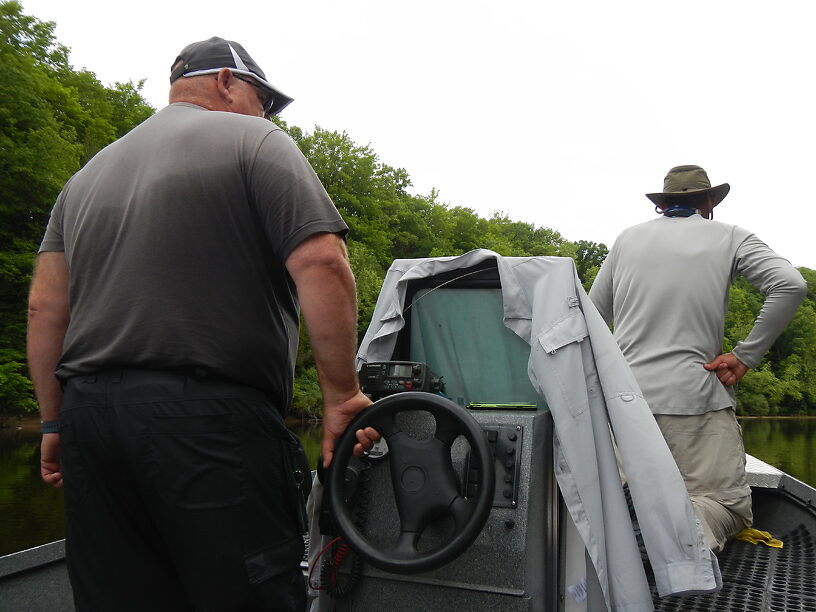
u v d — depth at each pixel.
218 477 1.32
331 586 1.82
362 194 55.22
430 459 1.64
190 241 1.41
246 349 1.41
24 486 13.05
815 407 66.31
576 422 1.75
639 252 2.93
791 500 3.05
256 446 1.39
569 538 1.82
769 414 64.88
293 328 1.61
